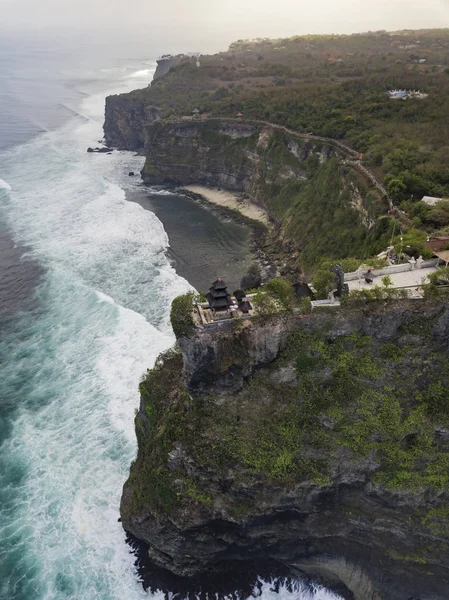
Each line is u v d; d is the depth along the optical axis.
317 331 40.03
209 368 39.81
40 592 40.47
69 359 62.69
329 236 80.25
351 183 81.44
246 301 40.78
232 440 39.38
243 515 38.69
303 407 39.75
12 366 62.09
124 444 51.34
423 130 93.62
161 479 40.31
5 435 52.94
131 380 58.38
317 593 41.06
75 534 44.28
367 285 43.56
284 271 82.06
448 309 38.97
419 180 71.69
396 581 38.78
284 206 101.88
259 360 40.31
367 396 39.34
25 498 46.91
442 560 37.91
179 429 40.31
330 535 39.88
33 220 101.50
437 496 37.78
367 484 38.72
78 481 48.22
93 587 40.94
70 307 72.69
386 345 40.00
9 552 42.91
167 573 42.28
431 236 53.25
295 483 38.06
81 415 54.84
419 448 38.12
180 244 92.56
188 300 40.84
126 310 70.06
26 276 81.06
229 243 93.56
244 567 42.34
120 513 44.41
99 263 84.44
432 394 38.88
